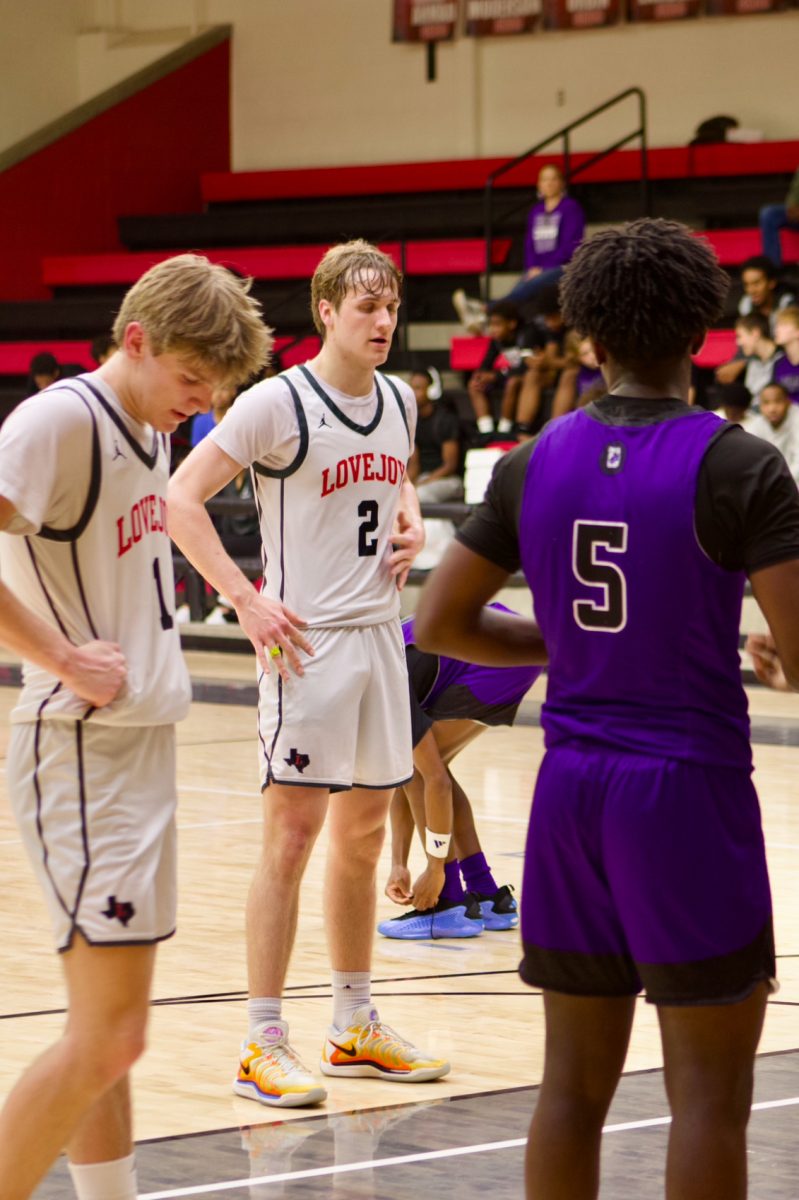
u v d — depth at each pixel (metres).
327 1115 4.61
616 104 20.05
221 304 3.33
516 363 15.70
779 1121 4.48
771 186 18.25
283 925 4.88
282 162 21.89
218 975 6.01
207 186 21.55
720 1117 3.00
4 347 19.86
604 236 3.14
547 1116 3.15
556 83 20.34
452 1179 4.09
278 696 4.93
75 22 22.08
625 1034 3.18
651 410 3.09
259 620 4.86
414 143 21.14
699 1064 3.03
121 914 3.29
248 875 7.61
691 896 2.97
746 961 3.00
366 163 21.44
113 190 21.52
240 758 10.94
